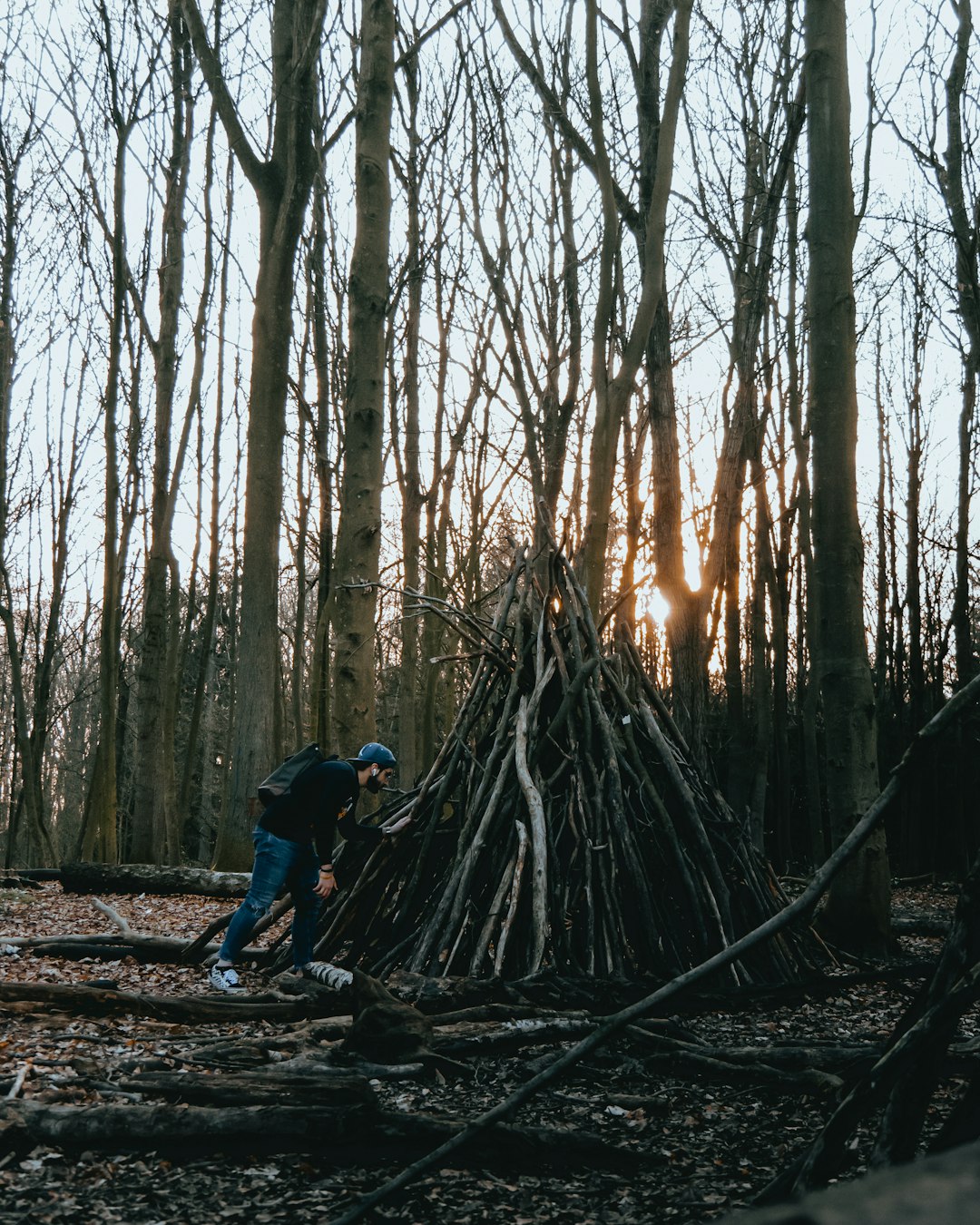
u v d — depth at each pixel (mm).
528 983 5402
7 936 7957
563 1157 3361
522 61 10625
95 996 5090
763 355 17672
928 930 9359
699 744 10609
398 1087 4137
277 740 19312
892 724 21547
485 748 7266
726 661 15875
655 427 12141
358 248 10539
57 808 40594
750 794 15484
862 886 7930
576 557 10188
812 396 8680
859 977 6004
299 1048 4520
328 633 16156
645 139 11945
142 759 15211
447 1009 5180
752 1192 3094
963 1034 5043
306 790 6066
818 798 17656
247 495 12570
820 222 8695
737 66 15625
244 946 6172
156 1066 4152
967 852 17297
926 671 22750
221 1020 5164
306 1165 3297
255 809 12188
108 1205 2990
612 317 15688
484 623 7840
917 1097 1953
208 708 28656
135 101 16250
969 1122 1864
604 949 5918
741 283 15695
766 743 15805
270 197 12477
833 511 8438
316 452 16500
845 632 8289
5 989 5094
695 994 5754
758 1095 4105
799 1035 5133
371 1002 4484
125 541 19062
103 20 15992
